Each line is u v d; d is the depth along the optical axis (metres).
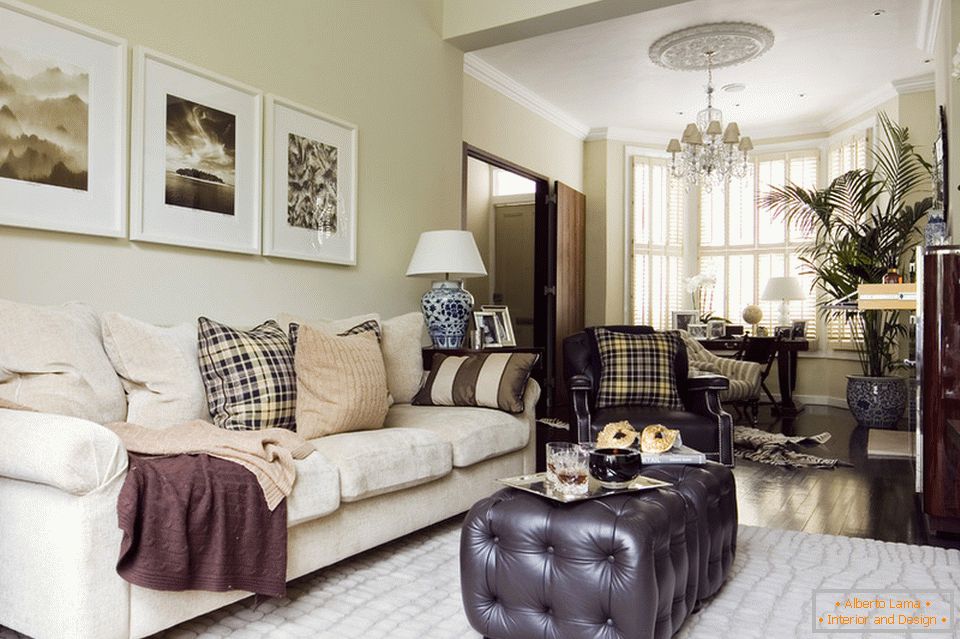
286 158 3.42
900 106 6.27
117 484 1.71
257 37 3.29
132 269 2.74
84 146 2.56
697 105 6.92
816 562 2.58
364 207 3.96
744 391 5.98
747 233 7.95
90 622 1.63
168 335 2.51
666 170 8.03
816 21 4.96
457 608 2.13
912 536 2.94
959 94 4.18
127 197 2.71
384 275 4.12
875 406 5.90
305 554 2.18
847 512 3.32
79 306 2.41
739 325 7.66
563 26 4.37
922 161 5.73
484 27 4.46
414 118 4.37
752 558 2.62
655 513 1.81
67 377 2.14
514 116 6.35
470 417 3.07
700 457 2.42
